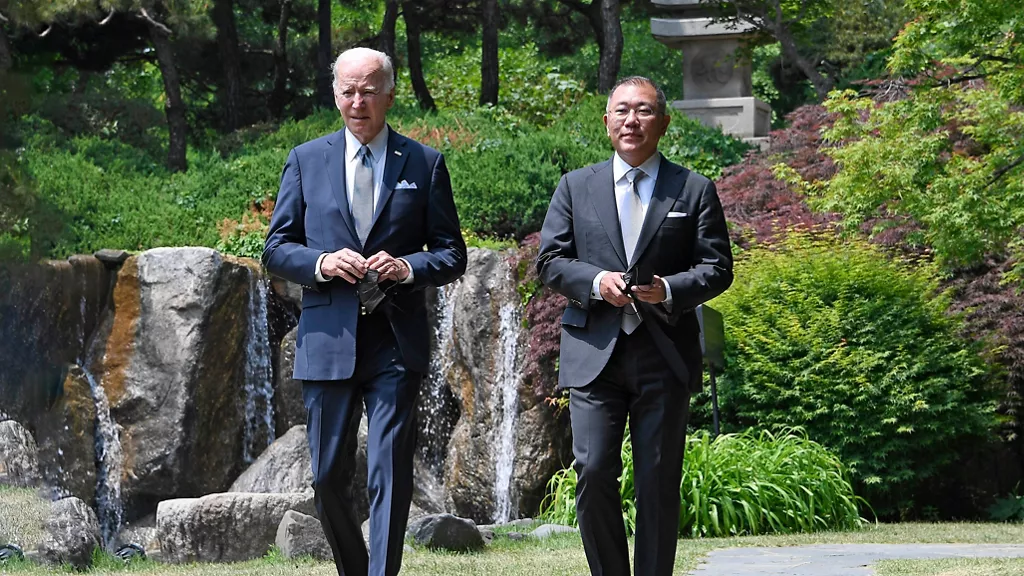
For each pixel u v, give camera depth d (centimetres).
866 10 3578
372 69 634
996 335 1858
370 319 622
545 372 1845
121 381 1855
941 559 968
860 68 3609
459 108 3350
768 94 5031
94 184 2561
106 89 3419
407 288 622
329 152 645
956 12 1688
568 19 3997
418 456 2019
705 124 3133
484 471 1894
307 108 3788
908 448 1759
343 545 638
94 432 1831
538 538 1348
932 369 1755
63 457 1759
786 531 1455
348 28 4041
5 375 1698
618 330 598
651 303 591
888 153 1733
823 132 1906
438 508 1938
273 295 2027
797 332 1767
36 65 2597
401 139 654
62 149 2739
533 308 1858
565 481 1627
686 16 3203
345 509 629
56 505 1241
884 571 877
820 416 1761
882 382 1728
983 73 1817
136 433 1841
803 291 1816
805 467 1556
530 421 1855
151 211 2481
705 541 1297
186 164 2961
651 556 597
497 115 2983
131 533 1789
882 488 1742
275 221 640
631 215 617
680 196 618
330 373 610
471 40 4084
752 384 1778
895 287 1806
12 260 1742
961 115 1812
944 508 1922
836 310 1784
